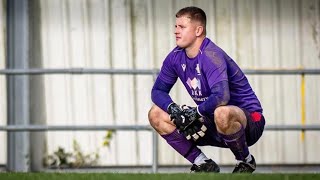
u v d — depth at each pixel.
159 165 29.41
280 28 29.50
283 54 29.53
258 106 20.50
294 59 29.55
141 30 29.36
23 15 28.95
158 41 29.36
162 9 29.31
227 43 29.44
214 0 29.34
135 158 29.45
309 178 17.09
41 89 29.50
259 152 29.59
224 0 29.36
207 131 20.36
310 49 29.55
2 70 26.36
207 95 20.28
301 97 29.64
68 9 29.41
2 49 29.31
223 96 19.55
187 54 20.23
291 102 29.64
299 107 29.67
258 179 16.77
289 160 29.64
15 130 26.39
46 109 29.48
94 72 26.30
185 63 20.30
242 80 20.36
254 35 29.48
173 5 29.31
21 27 28.97
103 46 29.41
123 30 29.36
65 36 29.41
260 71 26.56
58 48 29.41
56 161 29.39
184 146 20.58
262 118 20.47
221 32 29.41
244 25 29.45
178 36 20.19
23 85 28.81
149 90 29.48
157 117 20.58
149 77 29.48
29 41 29.22
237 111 19.59
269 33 29.50
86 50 29.44
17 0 28.92
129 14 29.36
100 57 29.41
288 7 29.48
